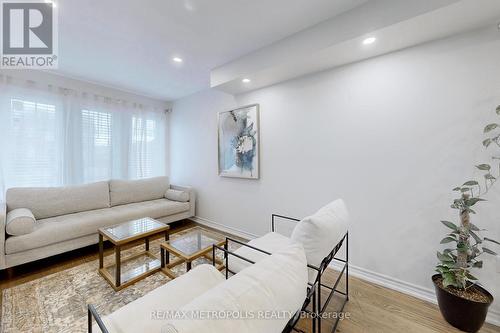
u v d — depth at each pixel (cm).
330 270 220
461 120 160
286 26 191
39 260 240
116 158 362
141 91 374
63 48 229
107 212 289
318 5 164
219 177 343
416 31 157
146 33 202
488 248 152
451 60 163
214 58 250
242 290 67
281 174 265
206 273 133
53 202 268
